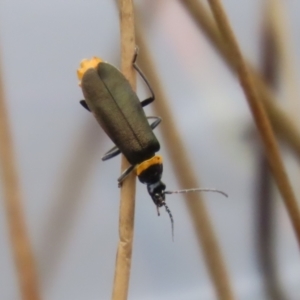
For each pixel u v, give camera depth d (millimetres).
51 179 139
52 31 140
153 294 144
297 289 140
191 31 135
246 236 142
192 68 139
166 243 144
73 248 141
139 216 144
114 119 121
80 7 140
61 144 140
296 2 139
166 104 129
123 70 120
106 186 142
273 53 134
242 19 137
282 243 141
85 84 121
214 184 142
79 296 141
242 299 139
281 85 134
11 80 139
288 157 135
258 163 141
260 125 127
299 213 128
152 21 134
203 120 142
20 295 129
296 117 132
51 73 140
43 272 137
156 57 137
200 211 130
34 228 137
